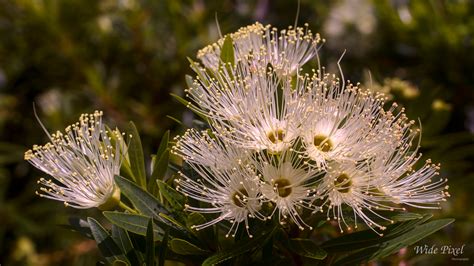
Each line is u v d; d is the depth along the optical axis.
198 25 0.54
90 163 0.33
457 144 0.45
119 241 0.32
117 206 0.34
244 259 0.32
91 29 0.55
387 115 0.31
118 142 0.33
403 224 0.32
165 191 0.32
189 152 0.32
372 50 0.53
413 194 0.32
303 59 0.34
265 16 0.56
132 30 0.55
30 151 0.33
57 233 0.52
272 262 0.32
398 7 0.52
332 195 0.31
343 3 0.55
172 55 0.55
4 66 0.57
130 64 0.56
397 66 0.53
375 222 0.32
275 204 0.31
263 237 0.31
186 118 0.52
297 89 0.32
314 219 0.32
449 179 0.41
